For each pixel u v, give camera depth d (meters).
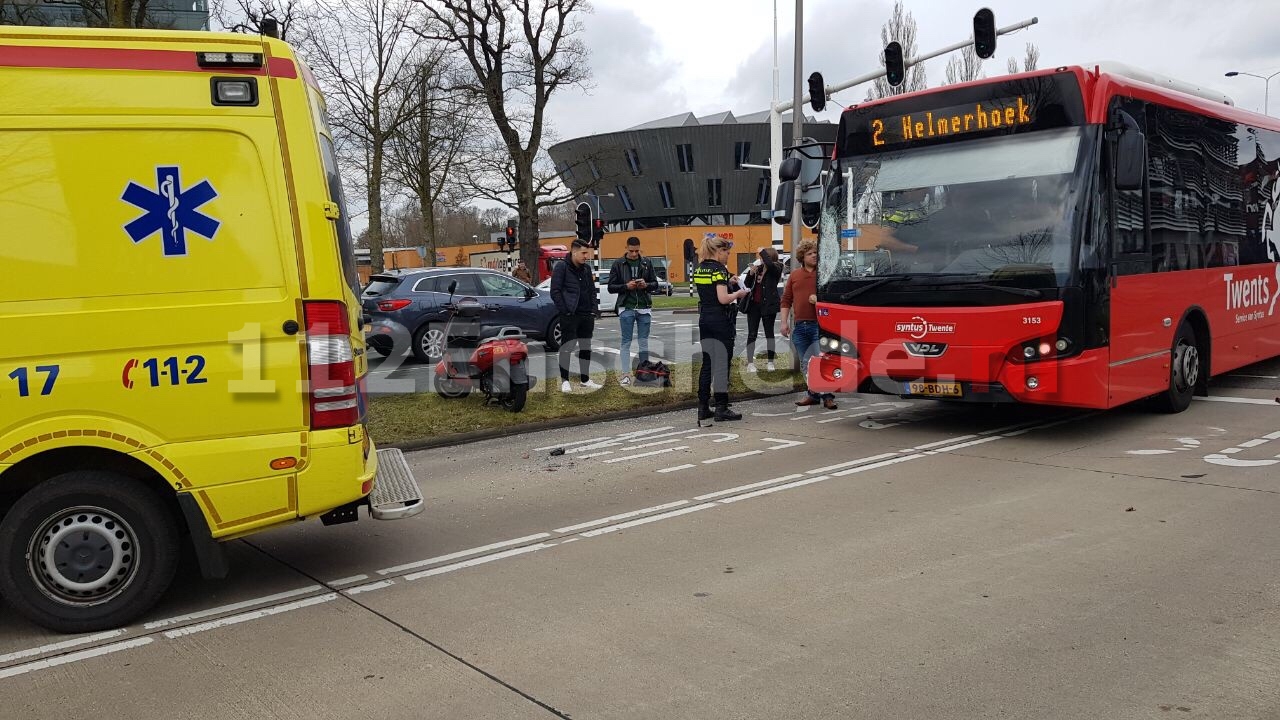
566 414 10.30
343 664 4.04
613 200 79.56
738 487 7.06
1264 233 11.46
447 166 30.61
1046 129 8.06
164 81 4.37
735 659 3.94
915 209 8.57
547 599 4.77
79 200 4.26
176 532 4.57
